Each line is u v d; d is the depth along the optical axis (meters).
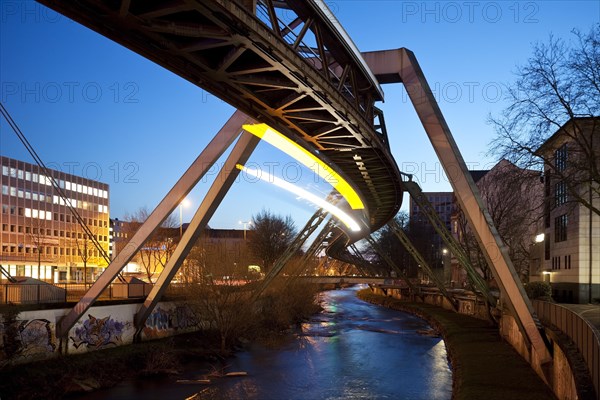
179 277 43.28
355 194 33.44
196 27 12.58
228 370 30.25
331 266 133.38
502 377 23.59
